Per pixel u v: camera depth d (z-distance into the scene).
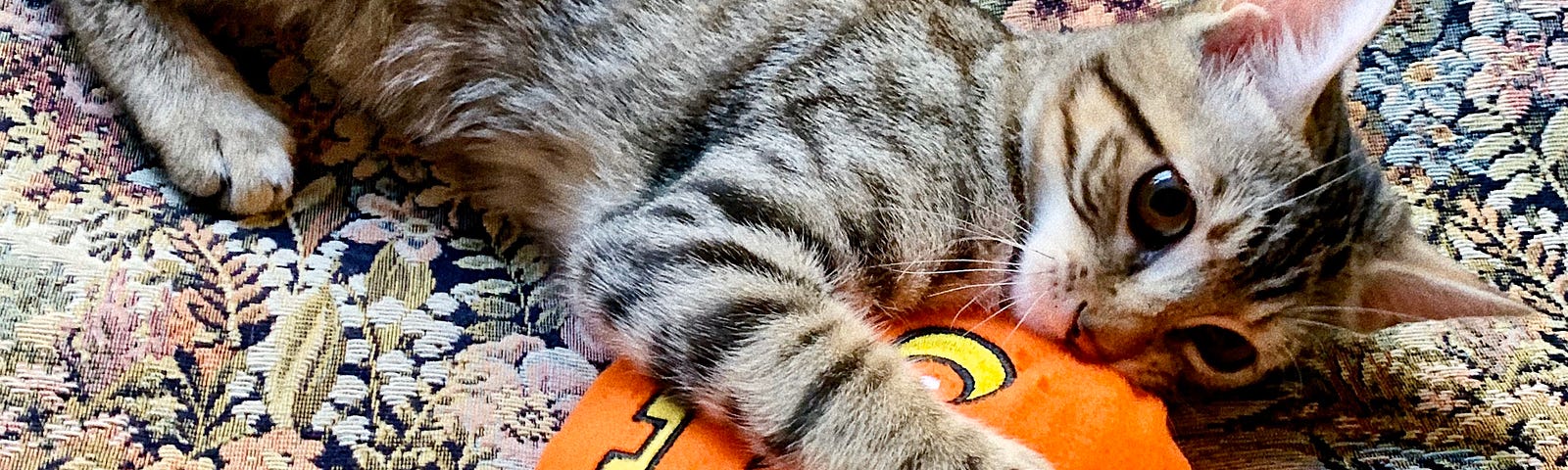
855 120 0.27
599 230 0.28
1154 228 0.26
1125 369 0.27
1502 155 0.35
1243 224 0.26
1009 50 0.29
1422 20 0.38
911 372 0.25
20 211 0.28
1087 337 0.26
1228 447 0.29
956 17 0.30
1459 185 0.35
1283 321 0.27
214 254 0.29
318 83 0.33
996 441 0.24
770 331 0.24
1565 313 0.33
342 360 0.28
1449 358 0.32
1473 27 0.37
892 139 0.27
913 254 0.27
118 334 0.27
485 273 0.31
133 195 0.30
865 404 0.24
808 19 0.29
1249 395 0.30
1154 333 0.27
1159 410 0.24
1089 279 0.26
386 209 0.31
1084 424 0.23
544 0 0.30
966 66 0.28
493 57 0.31
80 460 0.26
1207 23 0.27
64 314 0.27
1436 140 0.36
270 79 0.33
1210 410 0.30
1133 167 0.26
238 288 0.29
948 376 0.26
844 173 0.26
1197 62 0.27
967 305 0.28
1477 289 0.27
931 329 0.27
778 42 0.28
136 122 0.31
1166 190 0.26
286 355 0.28
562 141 0.30
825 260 0.26
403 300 0.30
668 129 0.28
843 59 0.28
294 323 0.29
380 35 0.31
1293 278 0.26
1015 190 0.27
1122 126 0.27
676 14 0.29
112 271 0.28
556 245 0.31
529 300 0.31
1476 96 0.36
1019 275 0.27
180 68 0.31
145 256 0.29
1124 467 0.23
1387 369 0.31
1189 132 0.27
